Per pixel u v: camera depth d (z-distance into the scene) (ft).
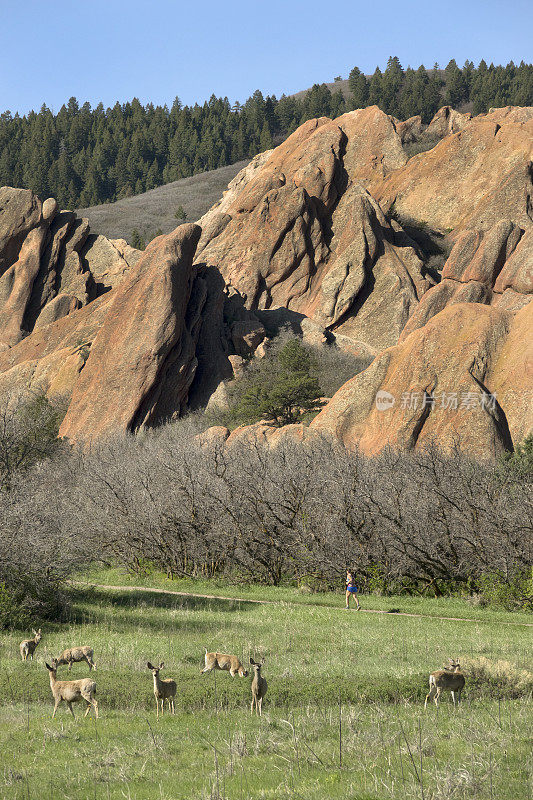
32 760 51.90
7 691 74.08
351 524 179.22
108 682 76.28
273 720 61.36
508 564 160.76
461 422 271.28
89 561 188.44
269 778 45.91
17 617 120.47
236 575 194.80
